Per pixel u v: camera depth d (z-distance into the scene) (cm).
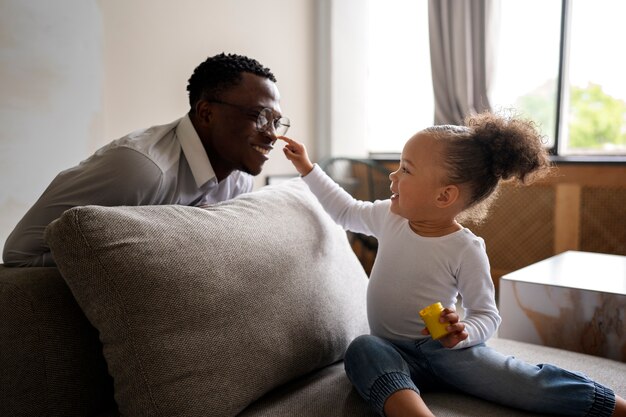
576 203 300
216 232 108
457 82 335
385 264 125
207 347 97
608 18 314
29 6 194
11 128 191
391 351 110
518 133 121
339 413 104
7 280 100
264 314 108
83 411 102
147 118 246
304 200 138
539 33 329
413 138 124
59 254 95
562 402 106
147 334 93
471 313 119
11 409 100
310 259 125
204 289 99
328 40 349
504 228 322
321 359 120
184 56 262
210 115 142
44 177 202
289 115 335
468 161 119
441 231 123
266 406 106
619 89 318
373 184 354
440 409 108
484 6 325
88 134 217
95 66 218
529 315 169
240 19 293
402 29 391
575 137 434
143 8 240
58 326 100
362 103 379
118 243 94
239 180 170
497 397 110
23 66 193
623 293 152
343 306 129
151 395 92
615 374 129
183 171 142
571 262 205
